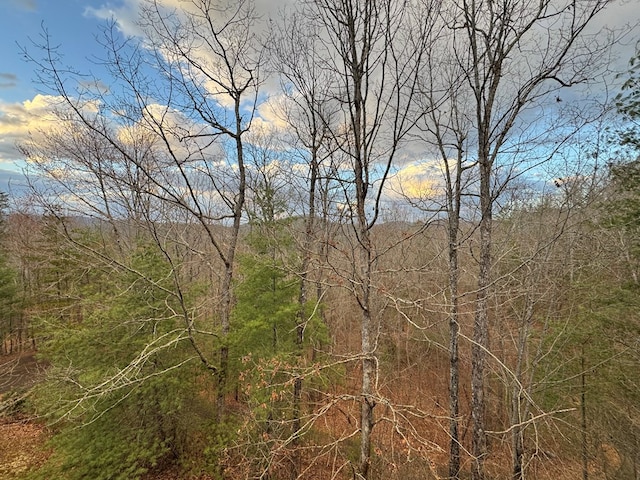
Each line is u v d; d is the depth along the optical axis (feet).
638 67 20.98
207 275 53.62
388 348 43.98
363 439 14.74
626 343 25.22
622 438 27.20
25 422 40.83
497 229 33.22
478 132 25.41
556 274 28.19
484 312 25.67
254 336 26.55
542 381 27.96
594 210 25.45
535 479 30.25
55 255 47.60
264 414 23.03
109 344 27.48
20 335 58.13
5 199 74.28
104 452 24.99
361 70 14.61
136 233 48.93
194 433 29.91
